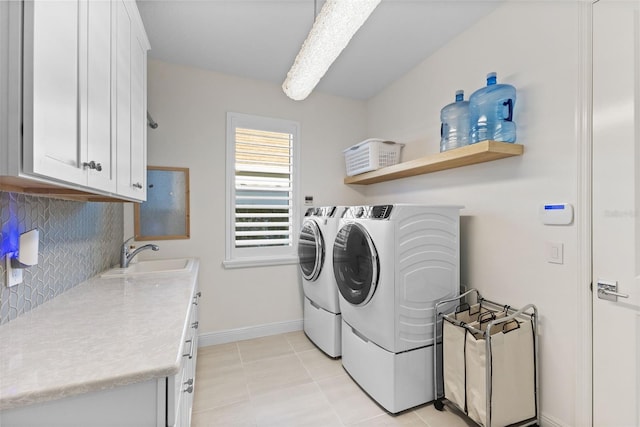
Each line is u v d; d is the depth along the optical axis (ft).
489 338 4.83
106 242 6.65
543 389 5.31
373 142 8.67
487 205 6.37
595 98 4.63
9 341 2.93
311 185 10.12
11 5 2.16
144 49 5.60
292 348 8.57
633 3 4.23
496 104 5.80
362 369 6.52
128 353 2.69
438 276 6.15
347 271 6.86
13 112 2.16
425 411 5.89
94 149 3.26
